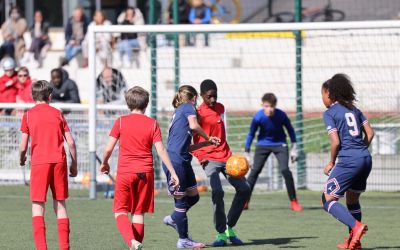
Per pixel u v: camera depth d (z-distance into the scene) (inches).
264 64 1501.0
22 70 1350.9
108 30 1105.4
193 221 903.1
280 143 1009.5
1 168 1235.9
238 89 1493.6
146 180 630.5
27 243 737.6
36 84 648.4
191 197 719.7
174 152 705.0
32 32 1833.2
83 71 1707.7
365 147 687.7
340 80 692.1
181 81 1489.9
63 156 636.1
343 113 684.1
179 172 702.5
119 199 633.0
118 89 1310.3
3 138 1226.6
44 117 637.9
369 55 1293.1
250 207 1036.5
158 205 1043.9
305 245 731.4
